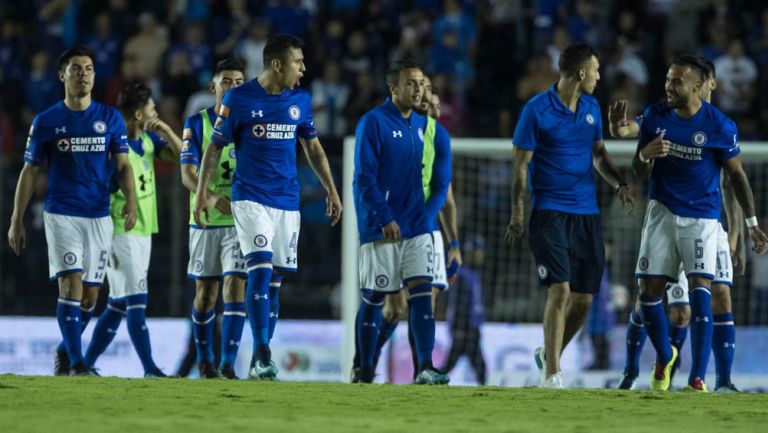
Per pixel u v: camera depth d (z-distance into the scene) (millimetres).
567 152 29797
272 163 29797
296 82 30078
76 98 31281
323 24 63656
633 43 61250
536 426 18172
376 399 22391
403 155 30859
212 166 29672
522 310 48375
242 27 61031
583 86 30000
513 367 44906
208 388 24078
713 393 25594
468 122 58531
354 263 40875
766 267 46406
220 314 41406
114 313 34594
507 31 61438
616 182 30812
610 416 20078
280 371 46500
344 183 41125
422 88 31016
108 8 63094
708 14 62688
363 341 31766
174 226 47406
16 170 51031
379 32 61438
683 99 28797
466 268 44531
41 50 61438
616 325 45156
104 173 31703
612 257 47031
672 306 32906
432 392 24359
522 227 29734
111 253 34094
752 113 59344
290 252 30359
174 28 62750
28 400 20641
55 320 46375
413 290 30750
